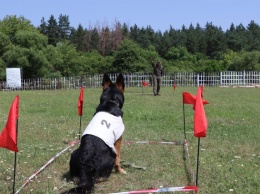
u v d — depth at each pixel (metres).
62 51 49.97
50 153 6.84
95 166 4.79
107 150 5.04
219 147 7.37
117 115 5.54
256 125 9.96
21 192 4.79
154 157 6.59
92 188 4.65
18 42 41.25
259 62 50.44
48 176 5.46
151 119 11.19
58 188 4.90
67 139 8.16
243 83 41.34
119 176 5.51
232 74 40.78
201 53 78.56
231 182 5.12
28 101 17.83
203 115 4.51
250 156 6.67
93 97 20.39
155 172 5.69
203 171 5.72
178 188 4.58
